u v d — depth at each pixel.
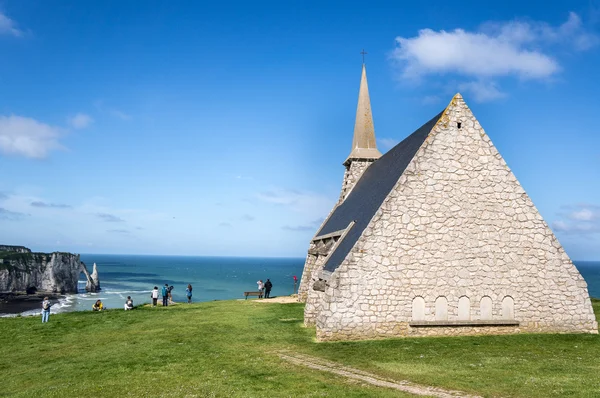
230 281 160.12
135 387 13.91
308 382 14.03
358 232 22.23
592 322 21.75
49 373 16.25
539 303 21.62
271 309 31.58
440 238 21.20
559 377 14.23
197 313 30.61
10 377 16.14
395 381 14.09
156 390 13.52
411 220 21.09
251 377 14.69
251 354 18.00
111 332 24.61
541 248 21.88
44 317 28.77
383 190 23.48
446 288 21.02
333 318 20.12
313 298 25.00
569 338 20.58
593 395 12.36
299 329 23.56
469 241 21.41
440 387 13.38
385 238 20.81
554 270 21.84
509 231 21.77
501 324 21.19
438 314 20.86
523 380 13.89
